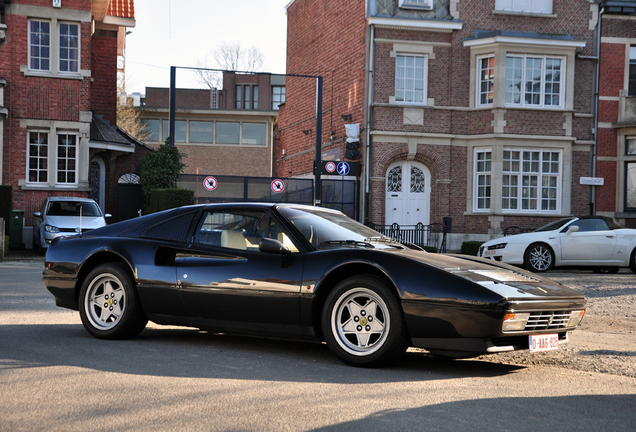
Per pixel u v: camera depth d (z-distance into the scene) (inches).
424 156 883.4
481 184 884.6
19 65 824.9
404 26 876.0
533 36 866.1
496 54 866.1
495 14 893.8
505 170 877.2
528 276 210.1
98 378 176.6
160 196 773.9
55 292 253.9
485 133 877.8
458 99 889.5
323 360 208.2
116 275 239.5
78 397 156.5
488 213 871.7
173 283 227.6
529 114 875.4
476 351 182.9
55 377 177.2
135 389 165.0
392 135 874.8
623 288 439.5
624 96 904.9
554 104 885.8
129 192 964.6
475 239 880.9
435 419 142.3
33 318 291.9
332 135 1005.8
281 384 172.9
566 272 607.5
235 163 1881.2
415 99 887.7
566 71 881.5
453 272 190.7
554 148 881.5
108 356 208.1
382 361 193.2
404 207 892.0
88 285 244.7
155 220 244.8
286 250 207.6
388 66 879.7
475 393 167.2
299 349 228.7
